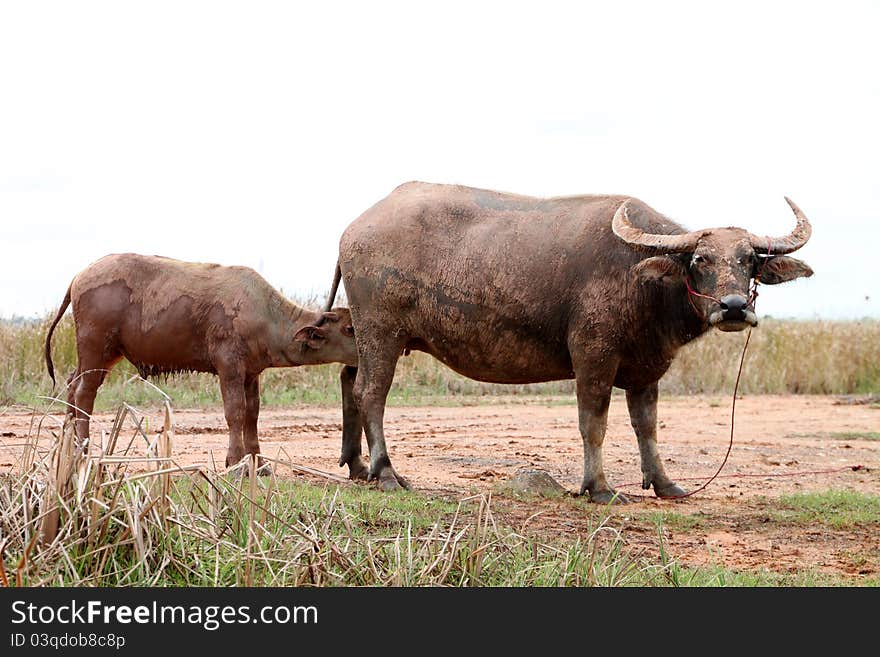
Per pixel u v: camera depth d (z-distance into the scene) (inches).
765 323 1063.6
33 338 741.3
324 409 724.0
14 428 550.6
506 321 406.9
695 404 823.1
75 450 253.0
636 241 373.7
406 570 250.1
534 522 350.0
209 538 246.2
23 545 241.6
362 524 321.4
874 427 679.1
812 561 316.2
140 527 244.8
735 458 531.2
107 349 434.9
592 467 398.9
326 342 440.5
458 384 874.1
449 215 423.5
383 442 424.2
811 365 947.3
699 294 368.8
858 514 382.6
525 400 824.3
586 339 393.4
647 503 399.9
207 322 431.5
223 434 553.9
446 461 497.7
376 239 427.8
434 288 418.0
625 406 797.2
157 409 662.5
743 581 279.7
